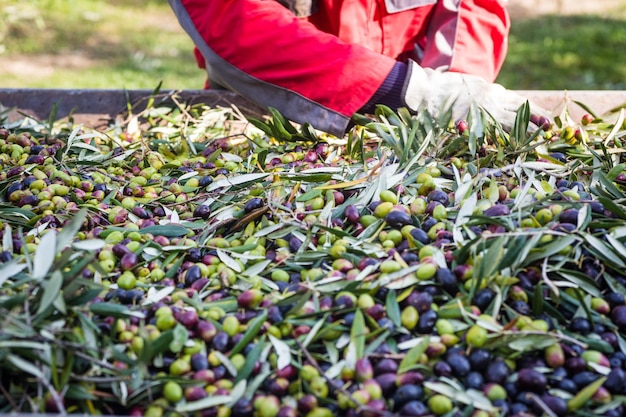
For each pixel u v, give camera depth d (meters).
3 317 0.81
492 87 1.28
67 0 4.45
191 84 3.20
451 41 1.40
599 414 0.81
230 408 0.82
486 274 0.89
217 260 0.99
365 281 0.91
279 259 0.99
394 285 0.91
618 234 0.95
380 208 1.03
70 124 1.38
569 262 0.94
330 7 1.40
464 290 0.91
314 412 0.80
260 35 1.27
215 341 0.86
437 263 0.92
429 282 0.91
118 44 3.83
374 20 1.45
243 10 1.27
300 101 1.28
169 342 0.84
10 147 1.27
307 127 1.27
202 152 1.30
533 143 1.22
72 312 0.86
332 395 0.83
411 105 1.25
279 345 0.86
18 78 3.18
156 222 1.07
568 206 1.01
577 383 0.84
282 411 0.80
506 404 0.81
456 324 0.87
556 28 4.12
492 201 1.06
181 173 1.23
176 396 0.81
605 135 1.31
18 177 1.17
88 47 3.74
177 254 1.00
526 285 0.91
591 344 0.87
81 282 0.85
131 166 1.26
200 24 1.32
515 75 3.36
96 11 4.39
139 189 1.15
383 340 0.86
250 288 0.93
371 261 0.94
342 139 1.30
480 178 1.11
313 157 1.22
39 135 1.35
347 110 1.26
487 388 0.82
